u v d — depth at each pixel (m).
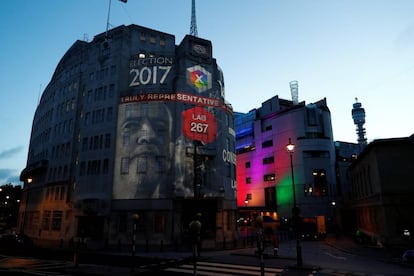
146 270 15.95
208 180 35.69
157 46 42.81
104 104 38.69
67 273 15.00
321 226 50.06
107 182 35.09
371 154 31.58
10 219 88.00
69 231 38.00
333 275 14.70
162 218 33.38
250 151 71.06
